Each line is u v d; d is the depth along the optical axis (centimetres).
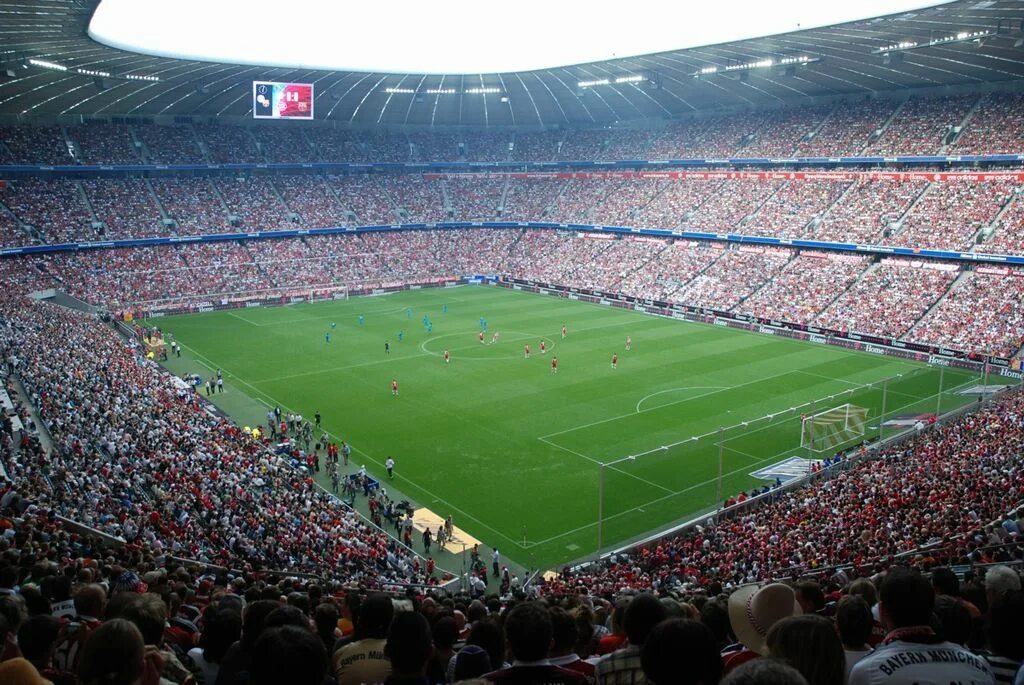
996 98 9469
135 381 5662
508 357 7750
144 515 3100
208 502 3509
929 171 9431
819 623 504
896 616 633
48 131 10669
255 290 10606
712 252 10650
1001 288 7994
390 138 13575
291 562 3050
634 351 8006
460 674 760
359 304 10619
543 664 710
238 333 8762
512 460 5144
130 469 3697
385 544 3797
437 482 4819
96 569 1667
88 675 529
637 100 11862
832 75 9600
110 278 9875
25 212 9962
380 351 7988
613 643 1059
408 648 650
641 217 11775
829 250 9631
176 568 2073
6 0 5116
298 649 516
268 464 4594
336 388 6725
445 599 1839
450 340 8475
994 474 3469
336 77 9781
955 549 2295
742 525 3634
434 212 13138
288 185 12450
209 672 922
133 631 550
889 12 6259
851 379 6975
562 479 4838
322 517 3872
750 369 7312
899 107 10269
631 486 4659
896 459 4297
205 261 10775
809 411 5216
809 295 9100
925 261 8844
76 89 9306
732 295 9656
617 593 2402
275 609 849
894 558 2330
